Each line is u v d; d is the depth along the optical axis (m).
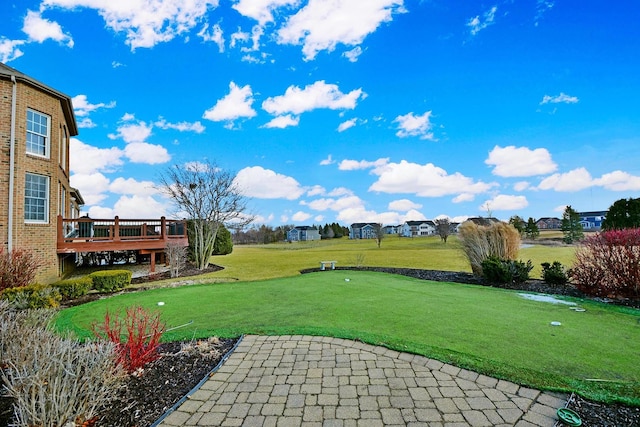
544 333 4.69
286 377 3.42
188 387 3.22
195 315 6.09
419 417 2.66
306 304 6.79
